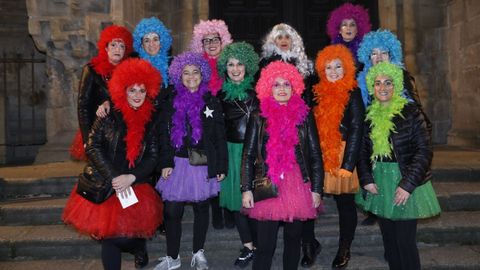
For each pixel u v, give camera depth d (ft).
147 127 9.87
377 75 10.03
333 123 11.07
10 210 14.60
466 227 13.75
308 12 25.71
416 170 9.44
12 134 25.71
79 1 20.61
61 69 21.75
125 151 9.60
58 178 16.40
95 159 9.36
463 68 23.84
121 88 9.56
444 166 17.04
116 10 20.31
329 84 11.27
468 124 23.54
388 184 9.94
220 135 11.33
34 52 26.03
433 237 13.78
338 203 11.84
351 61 11.23
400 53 11.27
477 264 12.14
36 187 16.29
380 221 10.57
